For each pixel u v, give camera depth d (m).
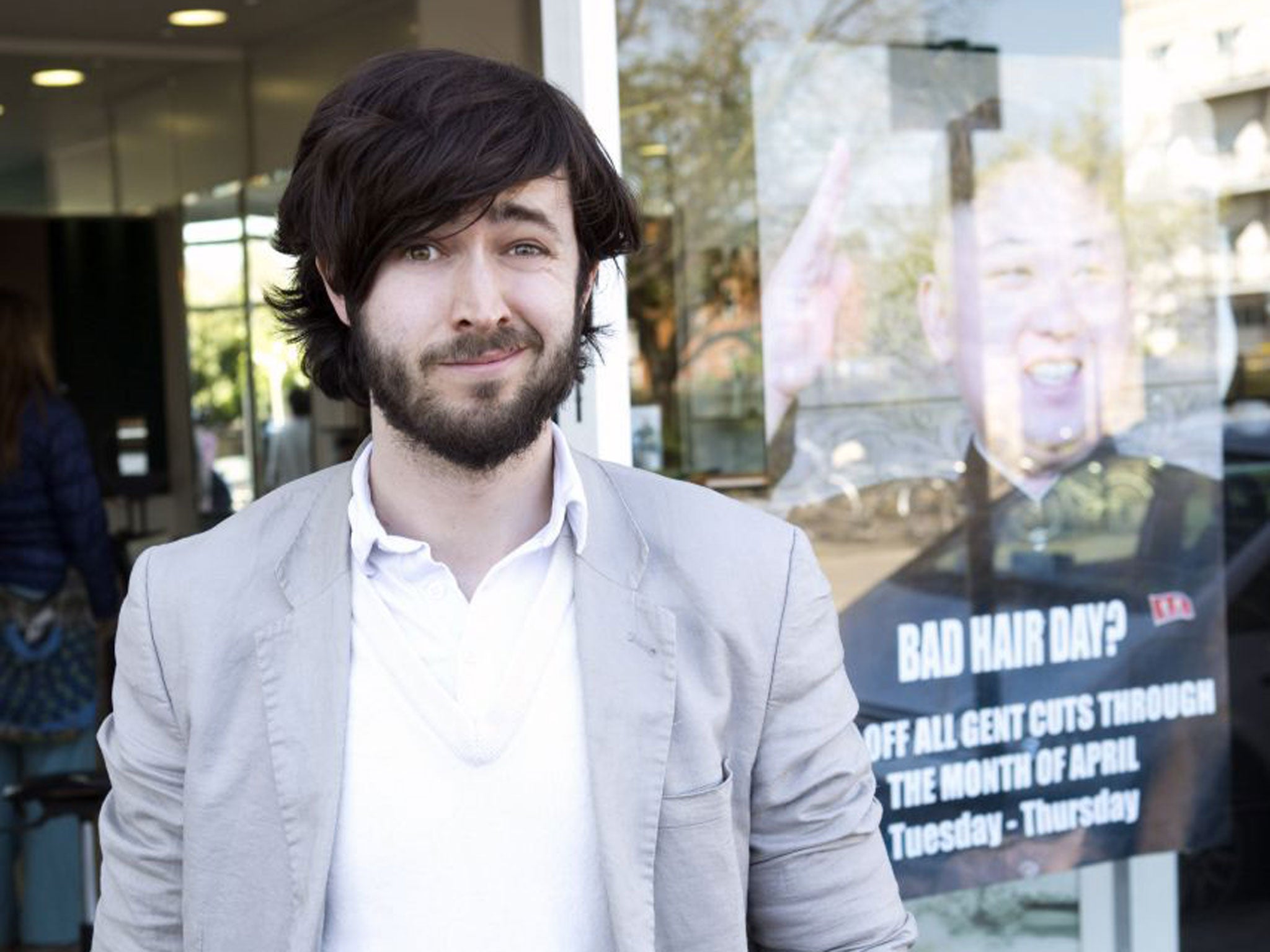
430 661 1.43
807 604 1.50
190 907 1.42
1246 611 3.20
